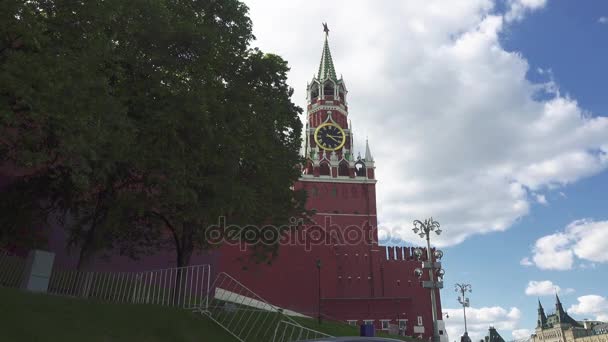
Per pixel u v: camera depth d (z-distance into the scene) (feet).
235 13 73.46
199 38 62.34
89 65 47.34
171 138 58.08
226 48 70.23
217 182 63.05
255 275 146.10
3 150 54.85
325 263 179.42
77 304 49.88
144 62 59.47
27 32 43.42
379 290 205.46
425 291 208.03
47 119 44.93
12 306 42.55
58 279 59.72
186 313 59.72
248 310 75.92
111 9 49.80
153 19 58.29
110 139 50.47
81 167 48.32
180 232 78.48
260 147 70.28
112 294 66.54
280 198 80.28
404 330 187.73
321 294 175.01
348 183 246.47
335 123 269.85
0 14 42.47
